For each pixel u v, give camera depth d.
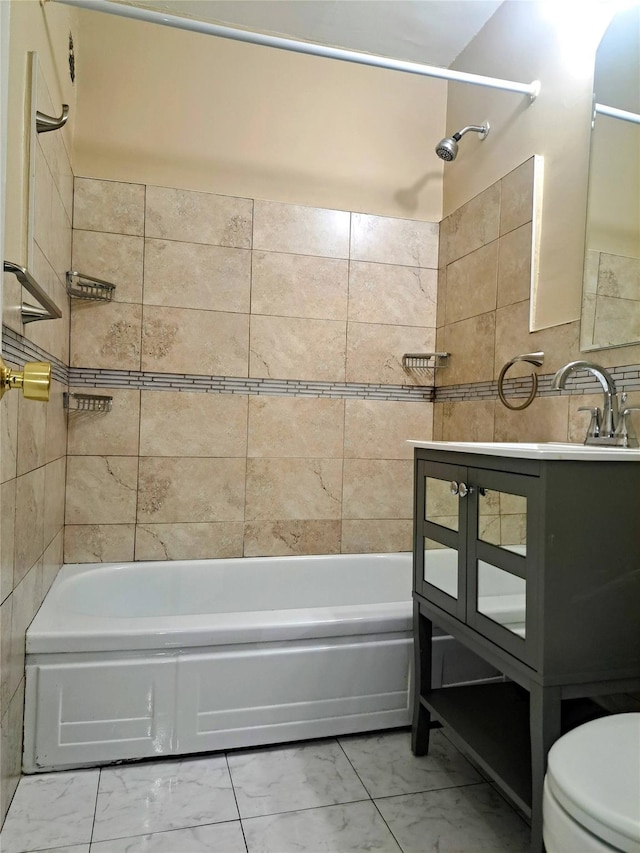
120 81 2.42
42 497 1.82
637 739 1.00
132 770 1.62
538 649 1.15
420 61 2.74
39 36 1.61
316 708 1.78
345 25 2.49
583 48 1.92
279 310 2.60
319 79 2.67
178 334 2.47
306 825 1.41
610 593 1.20
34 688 1.59
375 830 1.40
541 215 2.09
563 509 1.16
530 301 2.12
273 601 2.53
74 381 2.36
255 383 2.58
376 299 2.73
